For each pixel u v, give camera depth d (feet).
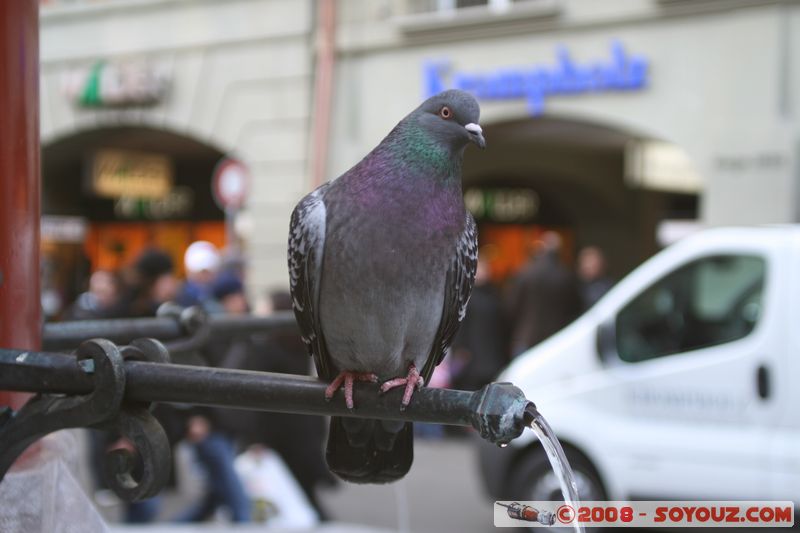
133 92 54.29
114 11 55.31
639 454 22.80
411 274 7.91
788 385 21.29
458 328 8.99
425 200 7.94
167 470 6.48
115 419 6.50
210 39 52.70
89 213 75.20
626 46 41.47
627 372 23.22
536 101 43.70
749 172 38.73
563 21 42.70
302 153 50.29
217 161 72.18
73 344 9.20
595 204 62.23
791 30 37.96
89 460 23.97
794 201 37.86
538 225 64.54
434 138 8.01
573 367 24.04
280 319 11.15
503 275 64.08
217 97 52.70
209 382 6.40
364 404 6.63
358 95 48.67
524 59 44.04
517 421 5.82
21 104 7.92
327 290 8.07
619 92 41.78
